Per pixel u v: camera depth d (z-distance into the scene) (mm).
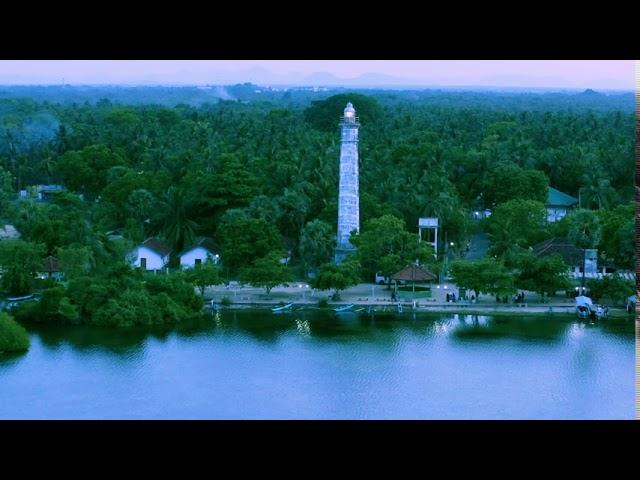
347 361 136250
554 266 170875
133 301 158875
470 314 164750
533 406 116188
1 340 140750
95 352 141375
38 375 129625
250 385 125000
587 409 115125
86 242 180875
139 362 136250
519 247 185250
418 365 134375
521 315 164250
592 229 188000
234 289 182375
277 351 141875
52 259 180375
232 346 144750
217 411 114188
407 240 183000
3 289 173875
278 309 167750
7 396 119812
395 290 175250
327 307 168500
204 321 160875
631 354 139750
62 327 156625
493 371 131625
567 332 153000
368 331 153750
